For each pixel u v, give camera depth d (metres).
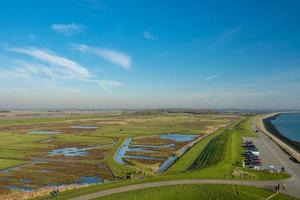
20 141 145.50
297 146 133.50
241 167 79.00
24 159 102.50
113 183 63.03
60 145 135.25
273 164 87.69
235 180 65.62
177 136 179.00
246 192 58.41
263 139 152.12
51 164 95.19
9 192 66.19
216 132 195.50
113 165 92.75
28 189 68.94
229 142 126.81
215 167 75.88
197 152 115.88
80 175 81.94
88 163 97.12
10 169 88.19
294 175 72.50
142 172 82.75
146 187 59.31
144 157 110.75
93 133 187.38
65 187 66.44
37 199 56.50
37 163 96.50
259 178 67.94
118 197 53.59
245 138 154.25
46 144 137.62
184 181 63.69
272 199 55.22
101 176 80.88
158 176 67.31
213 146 124.31
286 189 60.72
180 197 56.22
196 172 70.25
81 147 130.38
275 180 66.81
